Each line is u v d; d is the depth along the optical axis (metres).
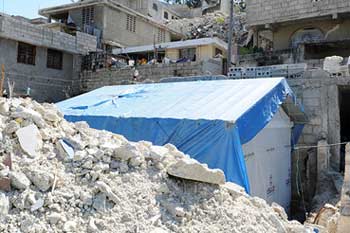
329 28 21.42
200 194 4.87
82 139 5.34
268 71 12.47
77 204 4.00
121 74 19.83
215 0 47.69
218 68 19.02
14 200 3.74
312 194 10.67
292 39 22.66
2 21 18.14
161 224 4.15
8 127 4.73
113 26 27.00
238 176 7.27
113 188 4.38
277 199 10.03
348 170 6.23
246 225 4.58
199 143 7.83
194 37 34.19
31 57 20.03
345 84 10.80
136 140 8.80
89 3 26.28
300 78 11.58
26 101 5.87
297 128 11.28
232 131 7.45
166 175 4.99
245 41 29.97
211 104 8.92
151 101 10.48
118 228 3.86
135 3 37.09
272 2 21.97
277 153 10.16
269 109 8.80
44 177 4.04
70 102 12.27
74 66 22.05
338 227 5.79
